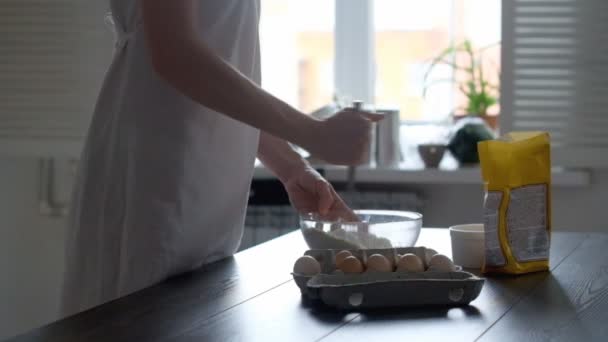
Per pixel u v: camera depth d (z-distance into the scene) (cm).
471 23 298
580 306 100
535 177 123
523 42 265
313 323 93
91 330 90
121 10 135
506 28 266
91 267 136
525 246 123
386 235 124
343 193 271
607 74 261
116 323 93
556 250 142
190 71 108
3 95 290
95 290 135
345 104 294
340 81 311
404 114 309
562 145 265
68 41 287
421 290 99
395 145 283
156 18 108
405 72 308
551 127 265
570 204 271
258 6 140
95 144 136
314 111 277
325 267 114
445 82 303
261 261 134
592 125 263
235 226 139
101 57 286
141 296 108
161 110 128
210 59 109
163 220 127
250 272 125
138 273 127
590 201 270
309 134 109
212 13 128
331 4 311
